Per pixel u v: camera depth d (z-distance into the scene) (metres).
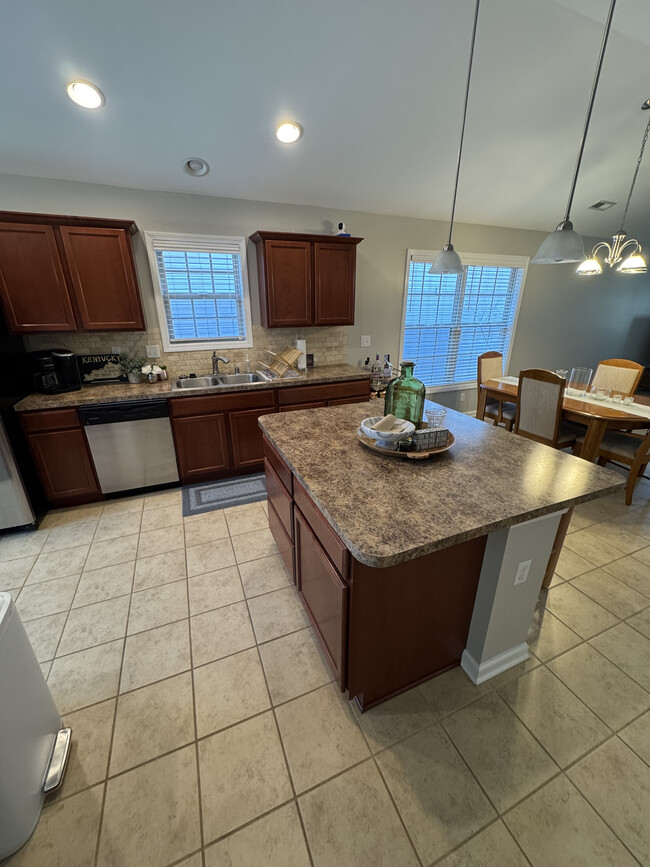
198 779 1.16
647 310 5.74
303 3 1.68
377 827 1.05
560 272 4.85
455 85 2.21
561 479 1.27
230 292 3.27
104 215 2.71
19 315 2.40
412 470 1.34
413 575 1.18
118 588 1.94
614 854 0.99
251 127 2.34
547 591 1.90
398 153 2.76
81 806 1.09
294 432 1.73
